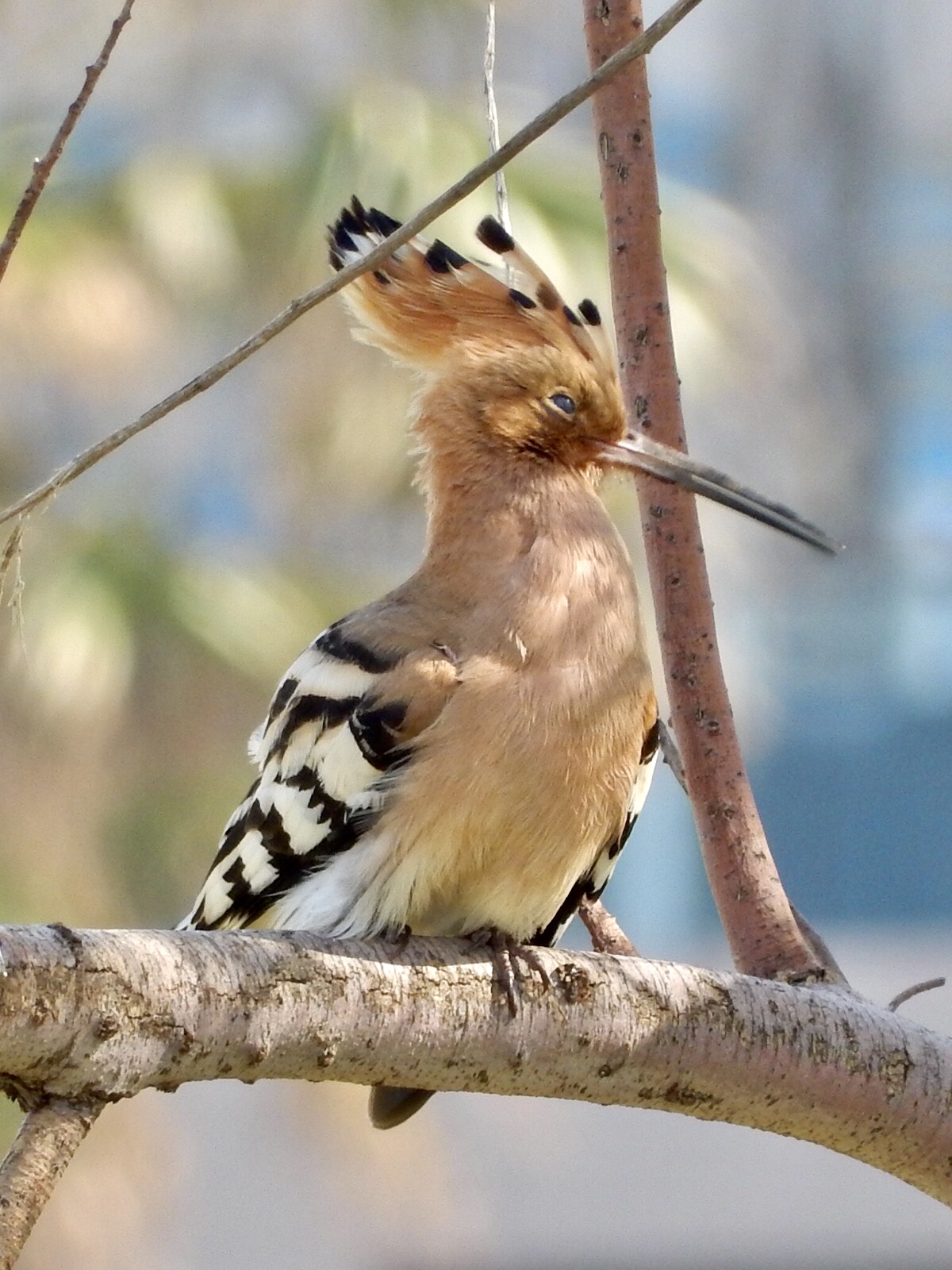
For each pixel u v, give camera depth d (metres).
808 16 19.84
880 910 17.52
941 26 19.83
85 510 11.84
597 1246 15.64
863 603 18.30
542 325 5.94
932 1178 4.75
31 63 13.20
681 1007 4.56
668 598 5.57
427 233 10.89
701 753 5.44
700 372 12.84
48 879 10.90
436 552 5.75
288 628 11.62
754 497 5.85
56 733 11.02
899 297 19.64
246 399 12.30
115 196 11.68
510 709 5.22
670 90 19.70
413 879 5.27
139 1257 12.27
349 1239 14.56
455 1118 15.59
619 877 16.91
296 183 11.66
